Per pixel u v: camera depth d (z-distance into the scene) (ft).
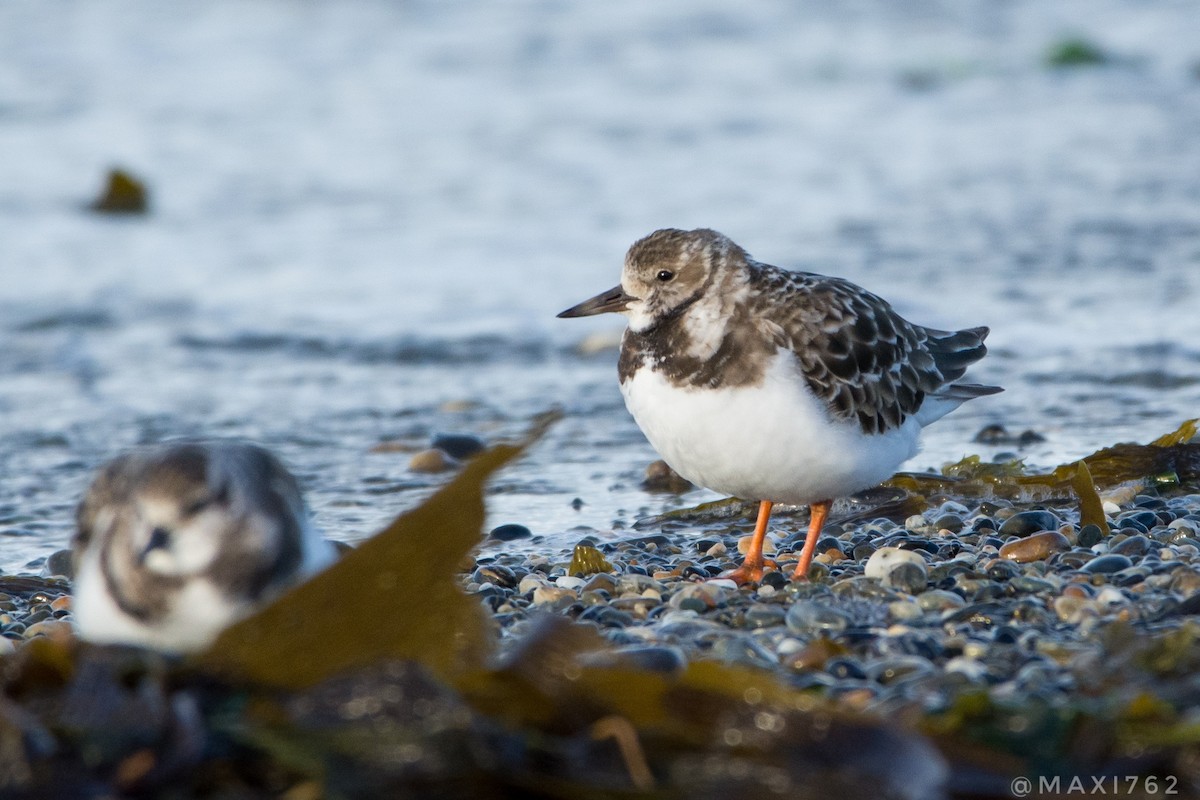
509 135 88.07
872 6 115.24
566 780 16.72
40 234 72.43
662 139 86.89
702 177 78.95
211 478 19.51
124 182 75.82
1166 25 110.01
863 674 22.18
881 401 30.14
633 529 36.01
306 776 16.60
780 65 103.24
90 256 68.85
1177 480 35.58
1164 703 18.57
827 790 16.61
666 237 29.89
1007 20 112.47
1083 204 70.38
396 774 16.47
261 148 86.58
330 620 18.90
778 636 24.70
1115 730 17.93
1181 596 25.79
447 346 55.52
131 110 93.50
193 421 47.73
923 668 22.15
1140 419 43.88
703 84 98.89
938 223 68.49
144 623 19.60
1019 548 29.86
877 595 26.81
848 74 101.40
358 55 105.50
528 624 26.08
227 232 72.49
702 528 35.88
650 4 115.34
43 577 32.01
